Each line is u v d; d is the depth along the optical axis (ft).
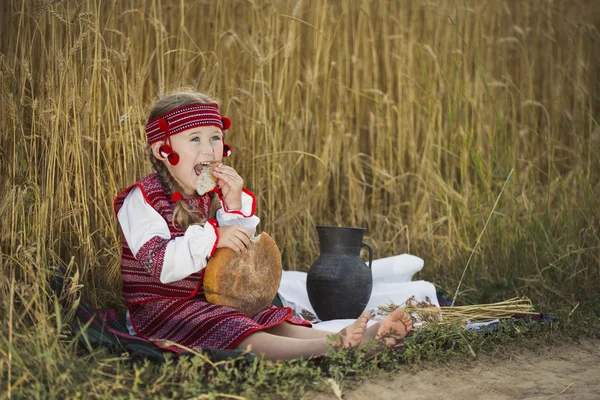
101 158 12.05
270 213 14.35
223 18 14.83
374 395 7.97
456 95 16.83
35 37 11.33
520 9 18.79
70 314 9.30
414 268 13.25
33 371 7.46
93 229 11.68
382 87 17.48
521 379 8.93
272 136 14.67
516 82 18.80
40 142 11.16
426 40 17.46
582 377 9.09
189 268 9.06
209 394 7.10
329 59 16.99
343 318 11.69
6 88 10.71
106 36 12.67
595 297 13.46
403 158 16.65
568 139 18.57
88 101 11.58
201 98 9.92
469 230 15.61
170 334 9.11
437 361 9.23
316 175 15.75
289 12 15.75
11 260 9.88
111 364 7.98
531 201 16.12
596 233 15.07
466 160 16.19
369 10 17.10
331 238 11.89
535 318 11.21
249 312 9.59
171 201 9.69
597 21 19.01
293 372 7.87
